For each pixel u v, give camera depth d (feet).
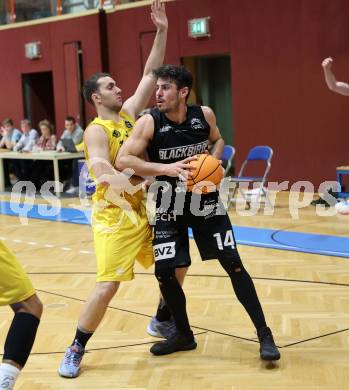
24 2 77.10
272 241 35.55
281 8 55.57
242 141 59.93
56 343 20.20
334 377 16.65
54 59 74.13
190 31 61.46
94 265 31.96
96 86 18.63
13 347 13.57
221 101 72.54
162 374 17.42
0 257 13.60
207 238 18.20
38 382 17.11
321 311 22.44
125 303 24.32
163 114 17.93
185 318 18.89
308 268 29.04
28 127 66.59
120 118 19.21
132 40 66.95
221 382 16.66
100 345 19.84
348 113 52.65
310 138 55.21
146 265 19.53
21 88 78.84
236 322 21.61
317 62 53.93
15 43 78.07
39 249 36.58
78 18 70.54
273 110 57.31
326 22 53.01
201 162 17.63
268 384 16.38
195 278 27.89
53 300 25.49
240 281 18.17
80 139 59.00
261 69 57.57
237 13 58.34
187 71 17.74
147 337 20.49
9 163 67.56
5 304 13.70
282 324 21.17
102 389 16.55
